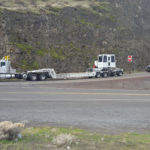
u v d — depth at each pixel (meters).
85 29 99.50
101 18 112.31
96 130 13.48
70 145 9.74
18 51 75.81
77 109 19.84
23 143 9.68
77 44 91.19
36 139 10.48
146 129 14.08
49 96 27.61
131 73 75.75
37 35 87.25
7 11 91.12
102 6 126.50
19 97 26.09
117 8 129.50
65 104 22.22
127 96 29.38
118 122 15.73
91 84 44.78
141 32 117.69
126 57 93.38
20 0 115.00
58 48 85.44
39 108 19.92
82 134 12.02
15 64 70.44
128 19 122.81
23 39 82.88
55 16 100.31
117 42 100.31
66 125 14.53
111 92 33.94
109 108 20.67
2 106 20.41
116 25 111.81
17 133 10.41
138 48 101.69
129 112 19.17
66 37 92.31
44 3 117.62
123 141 10.76
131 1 140.38
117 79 52.22
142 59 97.56
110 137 11.56
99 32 101.75
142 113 18.92
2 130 10.25
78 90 35.78
